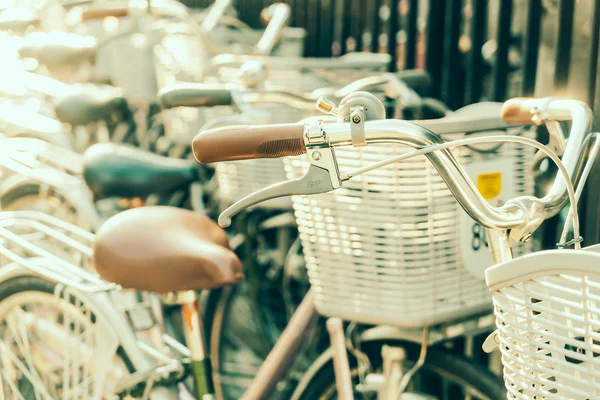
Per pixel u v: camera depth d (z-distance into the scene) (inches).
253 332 120.3
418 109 82.7
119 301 78.0
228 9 157.3
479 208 42.9
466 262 64.9
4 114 104.5
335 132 43.2
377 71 104.8
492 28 143.6
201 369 71.0
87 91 102.0
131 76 123.7
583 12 97.0
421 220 63.6
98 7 111.0
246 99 76.4
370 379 73.4
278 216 117.5
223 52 106.4
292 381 92.9
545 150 41.3
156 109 128.9
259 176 103.0
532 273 39.3
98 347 75.5
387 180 62.7
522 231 44.3
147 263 65.3
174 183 81.7
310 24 165.9
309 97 76.1
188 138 122.9
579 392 38.1
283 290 117.9
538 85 112.6
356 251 66.5
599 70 83.4
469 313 67.8
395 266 65.0
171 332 95.2
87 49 105.6
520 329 41.3
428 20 120.9
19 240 81.5
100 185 79.7
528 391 40.8
